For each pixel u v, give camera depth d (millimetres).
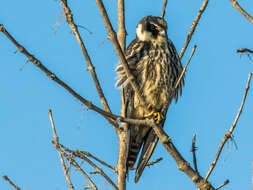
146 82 10938
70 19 9195
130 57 10969
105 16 7043
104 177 8172
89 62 9594
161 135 7586
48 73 7070
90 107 7520
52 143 8594
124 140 9984
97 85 9758
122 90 10930
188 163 6980
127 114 10789
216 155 6609
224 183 6648
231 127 6582
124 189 9336
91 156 9438
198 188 6688
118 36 10750
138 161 10539
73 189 8008
